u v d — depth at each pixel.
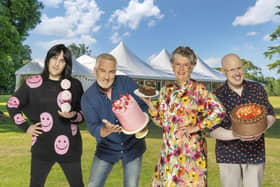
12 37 13.91
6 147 6.78
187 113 2.41
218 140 2.69
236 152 2.60
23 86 2.75
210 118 2.33
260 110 2.39
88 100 2.67
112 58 2.59
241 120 2.33
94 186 2.80
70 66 2.80
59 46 2.72
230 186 2.63
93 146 6.96
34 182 2.70
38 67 17.98
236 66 2.58
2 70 14.37
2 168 4.90
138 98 2.76
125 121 2.39
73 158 2.75
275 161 5.47
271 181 4.25
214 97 2.40
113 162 2.77
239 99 2.65
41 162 2.70
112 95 2.70
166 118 2.48
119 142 2.72
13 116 2.69
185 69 2.42
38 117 2.72
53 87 2.72
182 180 2.37
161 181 2.49
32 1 15.21
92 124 2.67
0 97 40.47
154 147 6.85
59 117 2.71
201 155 2.40
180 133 2.38
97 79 2.63
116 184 4.08
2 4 14.08
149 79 20.42
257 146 2.59
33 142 2.72
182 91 2.44
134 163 2.78
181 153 2.39
